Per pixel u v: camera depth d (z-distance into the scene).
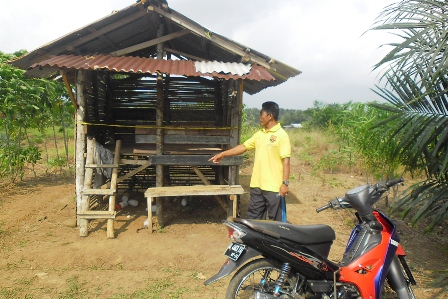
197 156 5.63
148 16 5.57
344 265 3.11
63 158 11.20
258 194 4.54
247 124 15.87
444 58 3.09
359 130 7.69
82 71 5.46
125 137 7.60
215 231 5.48
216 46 6.05
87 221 5.11
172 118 7.63
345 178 9.15
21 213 6.02
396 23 3.38
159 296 3.62
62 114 9.59
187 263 4.37
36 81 8.37
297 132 17.28
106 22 5.39
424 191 4.04
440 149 3.95
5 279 3.87
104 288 3.76
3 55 8.40
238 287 2.92
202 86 7.56
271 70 5.89
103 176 6.50
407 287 3.24
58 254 4.46
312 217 6.25
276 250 2.82
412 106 4.00
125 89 7.39
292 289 2.93
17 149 8.49
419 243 5.12
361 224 3.31
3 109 7.61
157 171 5.70
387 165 6.77
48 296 3.57
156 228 5.55
